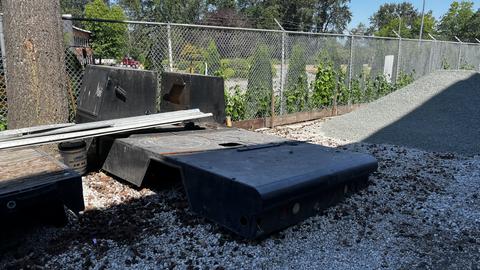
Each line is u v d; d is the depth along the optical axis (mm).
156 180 4035
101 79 4555
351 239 3041
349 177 3336
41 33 4355
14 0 4203
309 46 8906
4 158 3316
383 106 8555
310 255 2773
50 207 3037
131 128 4160
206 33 6867
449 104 7965
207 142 4141
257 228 2725
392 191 4160
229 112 7312
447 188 4305
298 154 3709
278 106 8336
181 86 5168
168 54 6246
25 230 3047
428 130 7008
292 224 3018
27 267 2531
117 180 4246
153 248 2791
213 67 7043
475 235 3168
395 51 11914
